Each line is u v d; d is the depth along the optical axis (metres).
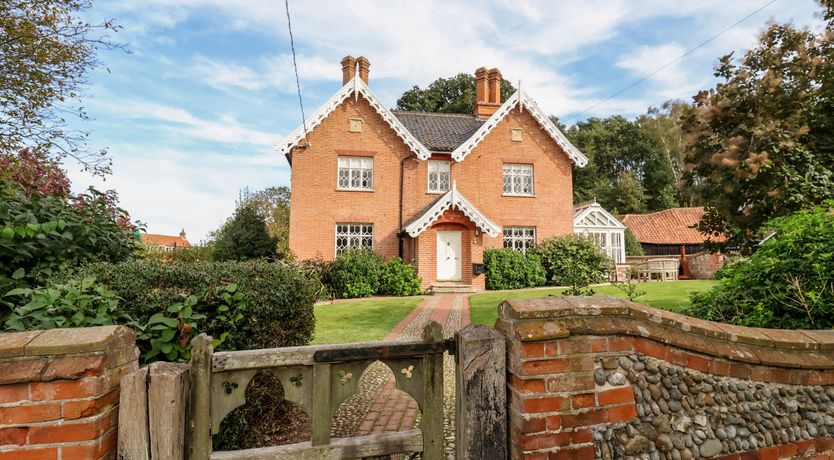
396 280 15.59
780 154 5.12
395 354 2.21
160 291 2.92
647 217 28.78
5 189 4.62
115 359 1.83
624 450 2.19
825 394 2.61
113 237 5.01
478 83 21.31
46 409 1.64
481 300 12.84
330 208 17.23
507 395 2.26
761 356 2.47
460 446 2.19
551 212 19.05
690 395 2.36
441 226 16.91
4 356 1.65
